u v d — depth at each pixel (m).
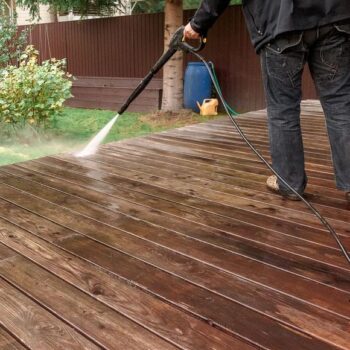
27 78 6.30
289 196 2.48
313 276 1.68
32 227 2.13
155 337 1.33
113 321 1.41
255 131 4.50
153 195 2.59
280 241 1.98
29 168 3.17
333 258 1.83
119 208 2.38
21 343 1.31
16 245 1.93
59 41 11.34
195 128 4.70
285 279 1.66
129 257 1.83
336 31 2.04
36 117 6.48
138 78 9.98
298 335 1.34
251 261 1.80
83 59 11.01
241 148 3.78
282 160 2.42
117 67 10.41
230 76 9.02
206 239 2.00
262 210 2.35
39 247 1.92
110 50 10.45
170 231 2.08
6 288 1.60
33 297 1.54
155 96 9.26
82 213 2.31
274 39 2.15
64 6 9.62
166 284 1.62
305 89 8.20
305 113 5.55
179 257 1.83
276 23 2.11
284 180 2.33
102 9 10.39
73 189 2.70
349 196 2.45
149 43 9.79
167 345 1.30
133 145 3.90
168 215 2.28
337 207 2.39
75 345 1.30
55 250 1.89
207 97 8.85
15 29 9.84
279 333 1.35
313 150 3.70
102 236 2.03
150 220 2.21
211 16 2.28
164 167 3.20
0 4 10.22
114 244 1.94
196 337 1.33
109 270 1.72
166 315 1.44
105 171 3.10
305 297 1.54
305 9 2.03
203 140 4.09
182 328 1.38
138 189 2.70
